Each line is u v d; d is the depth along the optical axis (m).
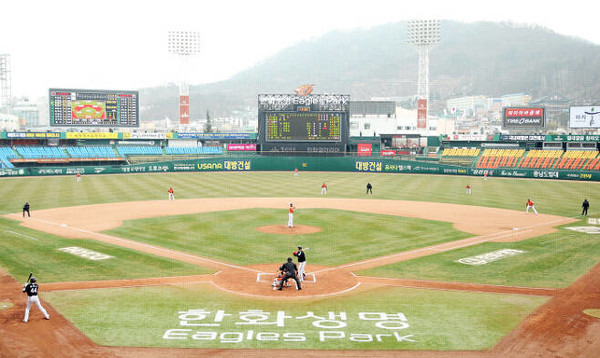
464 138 110.25
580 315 19.20
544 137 98.56
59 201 52.50
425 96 120.31
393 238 34.12
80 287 22.45
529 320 18.67
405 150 119.25
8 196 56.41
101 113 103.12
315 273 25.22
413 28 116.75
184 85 122.94
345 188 67.50
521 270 25.95
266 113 99.31
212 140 116.00
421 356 15.62
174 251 29.58
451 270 25.92
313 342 16.64
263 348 16.14
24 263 26.58
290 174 91.19
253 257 28.38
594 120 95.69
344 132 98.75
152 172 91.81
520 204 52.56
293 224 39.09
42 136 98.81
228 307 20.02
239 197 56.94
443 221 41.25
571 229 38.06
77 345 16.19
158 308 19.77
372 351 15.97
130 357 15.35
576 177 80.62
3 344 16.23
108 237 33.56
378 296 21.58
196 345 16.30
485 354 15.75
